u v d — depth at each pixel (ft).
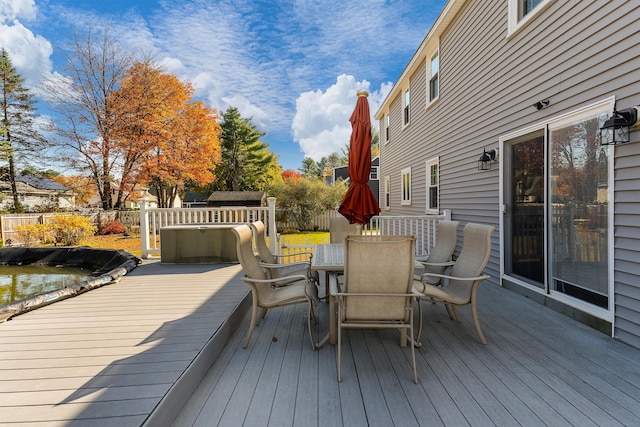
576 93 10.54
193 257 19.13
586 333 9.54
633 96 8.58
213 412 6.03
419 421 5.72
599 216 9.77
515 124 13.98
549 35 11.82
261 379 7.16
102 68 56.08
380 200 45.24
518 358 8.02
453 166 21.07
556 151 11.51
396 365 7.73
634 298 8.59
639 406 6.11
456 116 20.53
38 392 5.96
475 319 8.90
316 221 62.44
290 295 9.04
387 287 7.49
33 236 32.09
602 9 9.53
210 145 67.15
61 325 9.39
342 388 6.76
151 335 8.54
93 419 5.19
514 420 5.74
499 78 15.31
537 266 12.67
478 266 9.20
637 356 8.09
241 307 11.32
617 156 9.04
